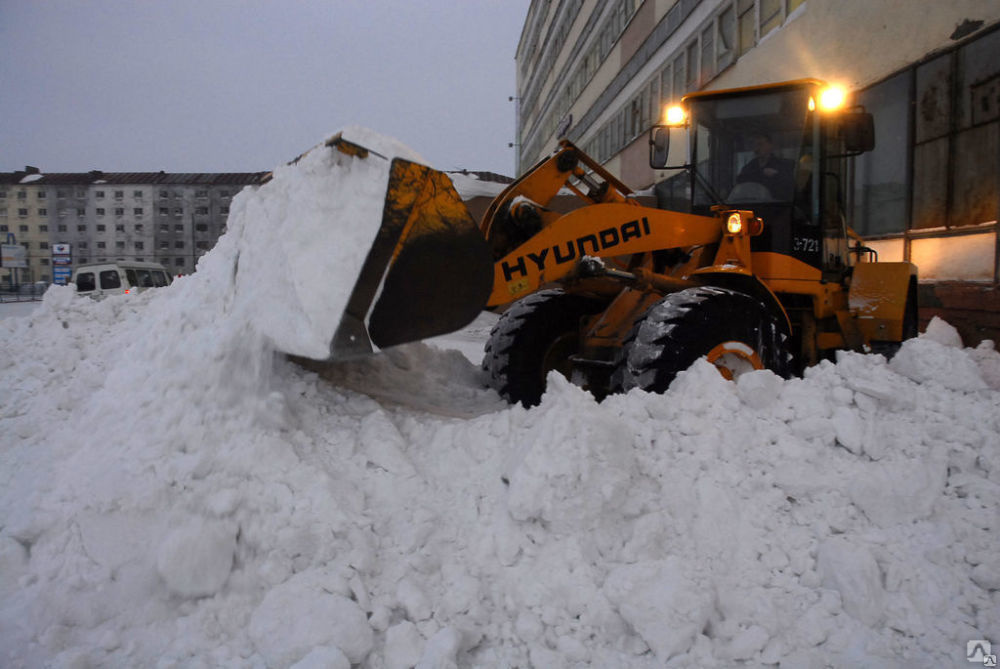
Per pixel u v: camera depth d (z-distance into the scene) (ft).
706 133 16.39
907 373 11.66
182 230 234.79
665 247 14.32
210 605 7.22
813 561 7.97
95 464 8.57
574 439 8.11
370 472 8.77
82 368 12.23
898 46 27.86
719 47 43.86
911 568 7.68
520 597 7.40
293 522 7.77
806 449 9.21
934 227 26.71
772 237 15.44
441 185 9.89
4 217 235.40
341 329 9.14
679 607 7.00
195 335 9.73
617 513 8.20
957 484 8.80
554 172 14.83
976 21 24.11
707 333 11.82
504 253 14.06
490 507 8.43
